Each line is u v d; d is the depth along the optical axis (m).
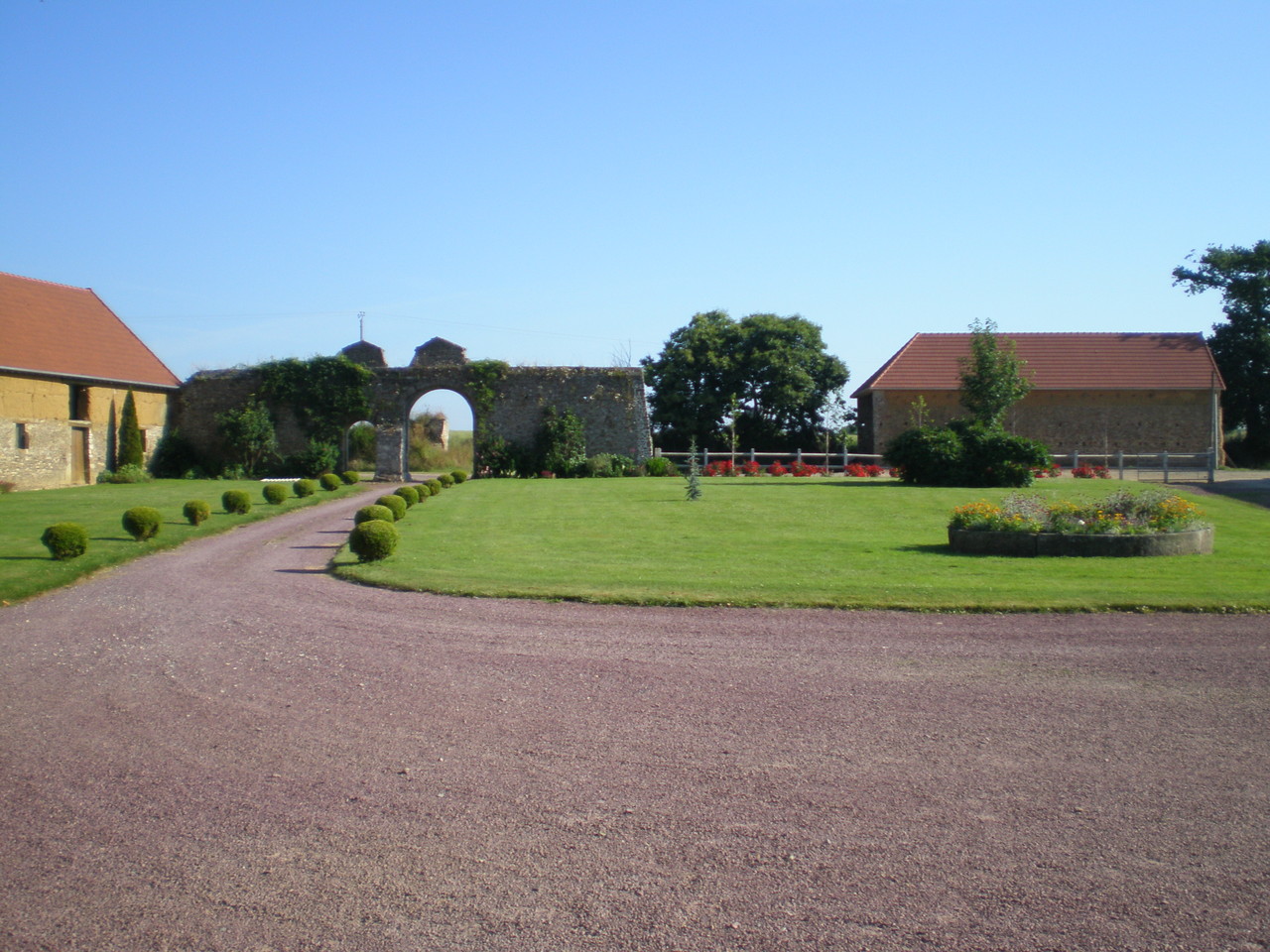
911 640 7.66
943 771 4.92
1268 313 39.25
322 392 31.48
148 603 9.68
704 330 42.09
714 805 4.54
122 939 3.46
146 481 28.64
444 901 3.71
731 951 3.37
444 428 43.97
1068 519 12.04
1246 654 7.05
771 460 40.00
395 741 5.44
